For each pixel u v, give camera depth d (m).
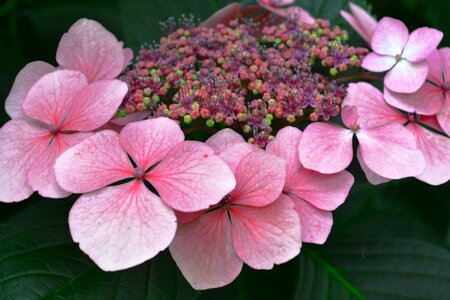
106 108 0.20
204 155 0.19
